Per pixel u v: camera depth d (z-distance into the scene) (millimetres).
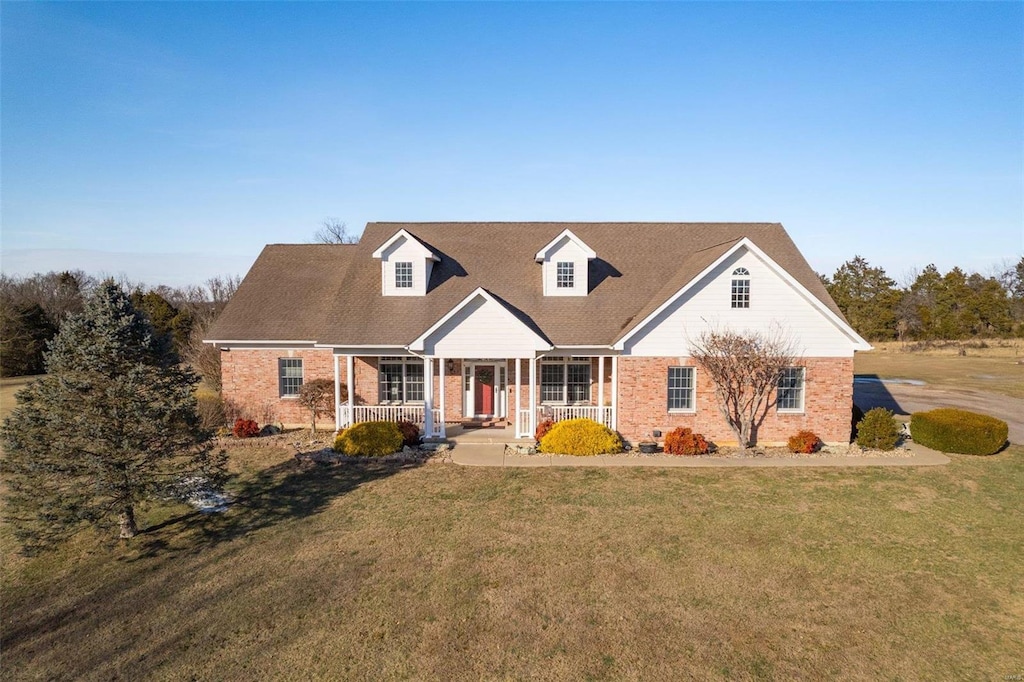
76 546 11945
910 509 13789
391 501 14453
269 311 23781
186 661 8125
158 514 13664
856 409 22281
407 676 7742
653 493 14992
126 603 9703
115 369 11586
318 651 8297
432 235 25797
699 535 12234
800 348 19641
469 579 10352
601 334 20656
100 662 8156
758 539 12031
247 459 18406
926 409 28656
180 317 50531
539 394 22500
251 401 23125
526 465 17578
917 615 9188
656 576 10430
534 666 7922
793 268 22859
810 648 8328
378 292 22844
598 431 18969
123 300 11812
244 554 11445
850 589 9984
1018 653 8242
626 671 7812
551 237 25484
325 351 22953
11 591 10211
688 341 19703
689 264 22234
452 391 22906
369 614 9234
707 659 8062
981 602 9586
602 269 23609
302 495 14961
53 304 58031
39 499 11117
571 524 12883
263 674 7820
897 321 75000
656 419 19969
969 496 14727
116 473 11352
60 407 11148
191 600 9742
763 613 9227
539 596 9750
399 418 20891
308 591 9969
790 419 19875
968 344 65562
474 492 15125
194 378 12836
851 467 17359
